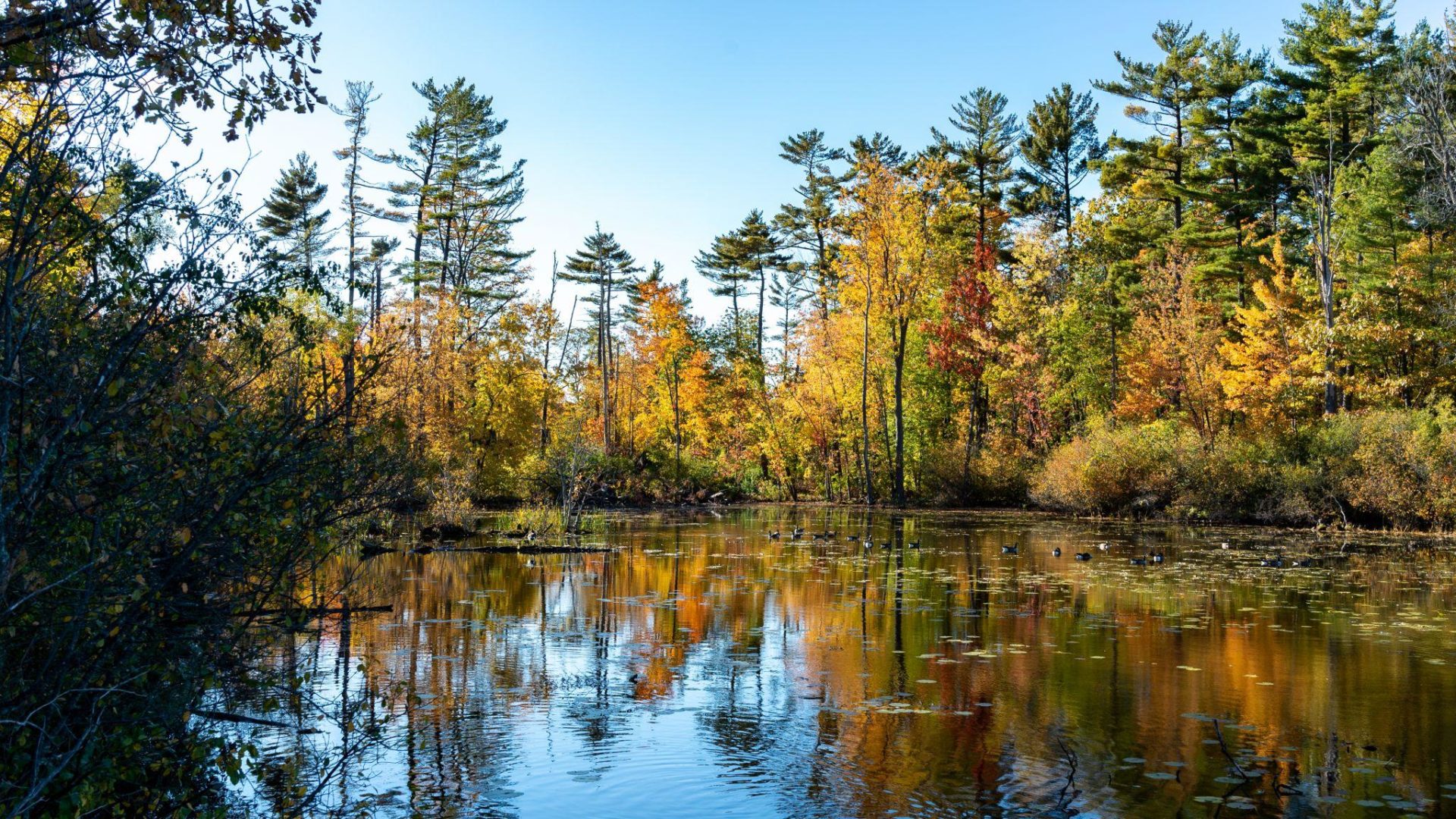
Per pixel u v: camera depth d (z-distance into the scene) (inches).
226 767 189.9
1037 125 1888.5
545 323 1648.6
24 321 134.2
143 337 151.3
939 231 1706.4
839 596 554.9
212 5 164.1
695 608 508.1
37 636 146.8
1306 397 1246.3
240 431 166.1
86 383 145.7
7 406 127.6
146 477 153.6
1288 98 1557.6
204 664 172.2
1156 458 1219.9
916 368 1706.4
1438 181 1214.3
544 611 495.2
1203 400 1305.4
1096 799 231.0
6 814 138.6
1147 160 1652.3
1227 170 1558.8
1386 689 336.5
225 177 159.9
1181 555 776.9
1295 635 435.8
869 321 1647.4
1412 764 255.6
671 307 2057.1
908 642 420.8
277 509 177.9
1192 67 1581.0
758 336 2507.4
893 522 1208.2
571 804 228.2
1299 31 1533.0
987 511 1430.9
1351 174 1375.5
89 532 148.1
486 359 1489.9
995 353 1563.7
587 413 2009.1
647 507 1609.3
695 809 224.4
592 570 677.9
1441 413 1061.1
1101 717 302.2
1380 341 1202.0
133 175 149.3
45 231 143.4
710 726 292.0
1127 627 455.8
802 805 227.9
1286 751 267.9
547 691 331.9
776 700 321.7
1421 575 648.4
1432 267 1237.7
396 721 294.0
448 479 933.2
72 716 151.4
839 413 1786.4
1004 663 378.9
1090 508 1283.2
